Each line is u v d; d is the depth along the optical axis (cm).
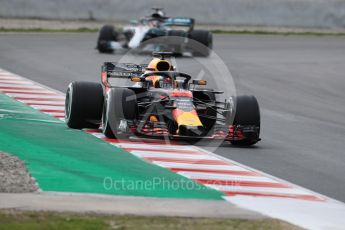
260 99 6662
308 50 11231
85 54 9300
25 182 3048
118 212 2672
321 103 6656
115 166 3500
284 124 5344
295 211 2909
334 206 3052
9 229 2331
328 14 15025
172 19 9731
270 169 3697
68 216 2542
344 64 9744
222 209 2839
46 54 9106
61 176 3231
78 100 4334
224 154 3984
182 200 2952
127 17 14012
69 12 13788
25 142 3956
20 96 5866
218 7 14450
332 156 4188
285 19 14862
